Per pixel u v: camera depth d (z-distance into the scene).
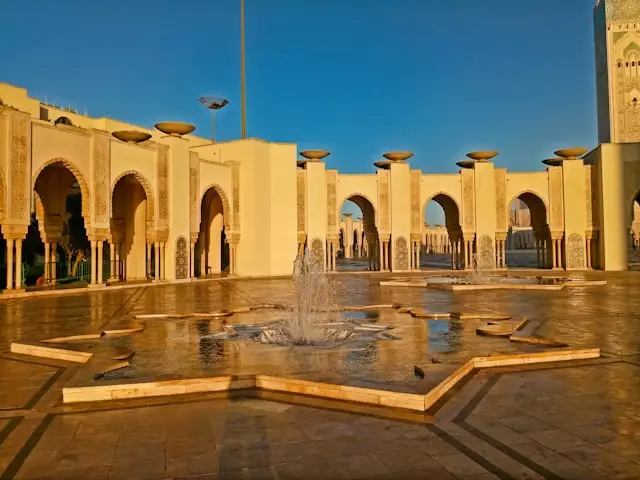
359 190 19.28
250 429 2.76
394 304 8.47
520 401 3.19
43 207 13.62
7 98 14.50
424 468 2.24
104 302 9.62
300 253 18.77
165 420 2.93
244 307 8.27
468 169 19.36
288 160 18.53
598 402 3.15
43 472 2.25
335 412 3.04
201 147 18.72
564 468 2.21
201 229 19.06
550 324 6.19
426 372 3.63
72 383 3.44
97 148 12.75
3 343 5.39
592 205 18.83
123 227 16.23
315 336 5.46
